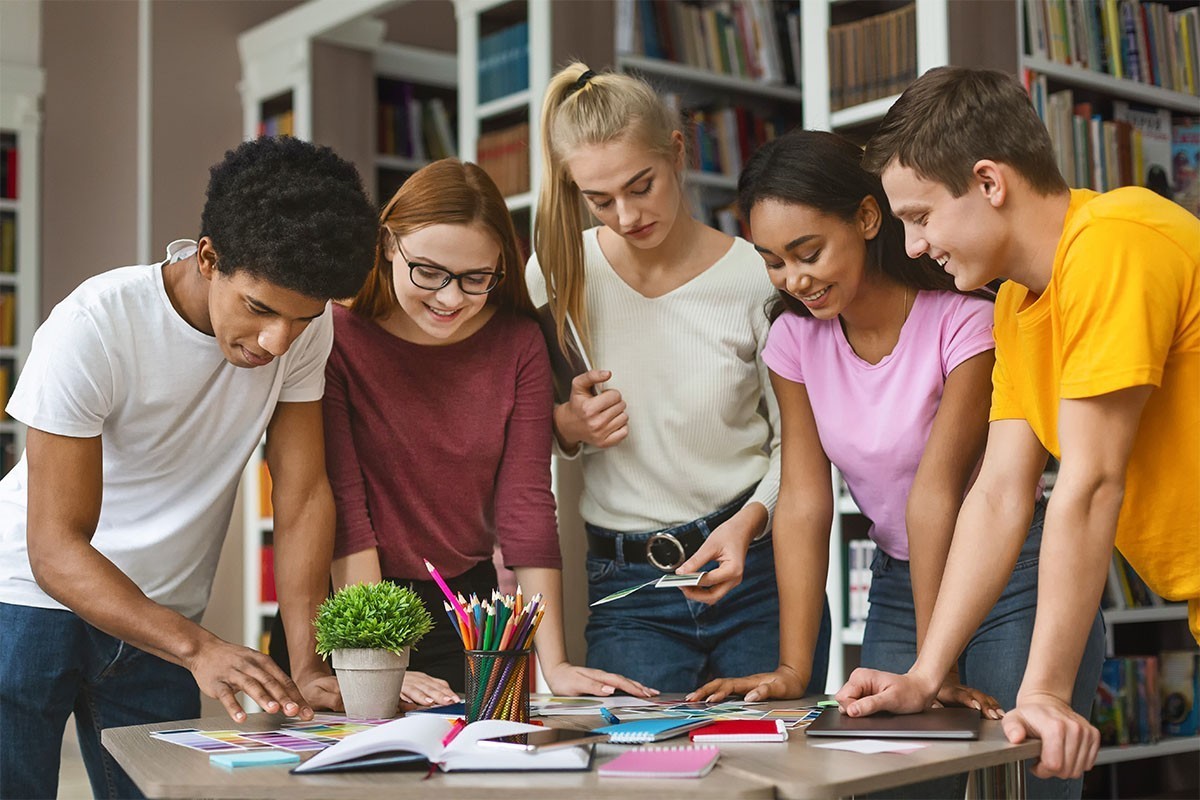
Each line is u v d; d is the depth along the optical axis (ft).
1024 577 5.78
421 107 18.25
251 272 5.08
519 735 4.38
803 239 5.68
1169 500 4.85
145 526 6.04
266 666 5.18
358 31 17.31
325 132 17.13
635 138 6.28
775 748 4.29
